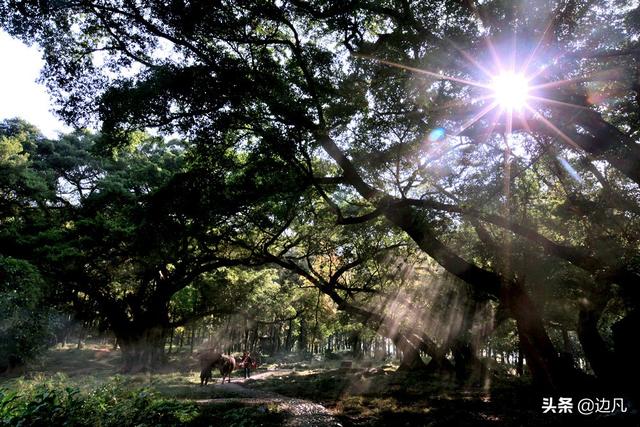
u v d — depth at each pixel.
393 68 10.26
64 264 22.66
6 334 18.23
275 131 11.55
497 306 20.75
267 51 12.68
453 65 9.57
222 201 13.30
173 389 15.53
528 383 18.73
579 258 11.09
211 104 11.00
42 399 7.15
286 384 18.72
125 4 10.86
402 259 24.02
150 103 10.56
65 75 11.05
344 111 10.57
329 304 35.88
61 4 10.73
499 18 9.16
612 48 9.04
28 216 24.45
